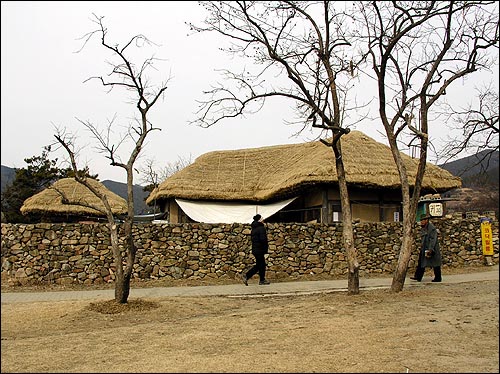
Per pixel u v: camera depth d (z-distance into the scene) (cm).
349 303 1211
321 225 1794
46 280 1648
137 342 899
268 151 2680
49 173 3503
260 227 1614
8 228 1681
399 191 2147
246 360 764
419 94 1377
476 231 1975
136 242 1700
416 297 1247
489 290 1323
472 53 1363
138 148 1232
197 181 2462
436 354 774
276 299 1359
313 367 722
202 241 1733
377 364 730
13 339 943
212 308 1242
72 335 964
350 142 2216
